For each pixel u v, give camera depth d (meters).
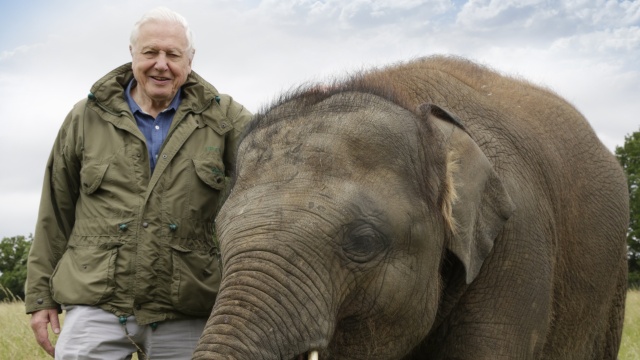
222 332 3.73
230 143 5.62
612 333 6.95
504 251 4.89
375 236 4.12
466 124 5.05
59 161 5.57
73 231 5.54
